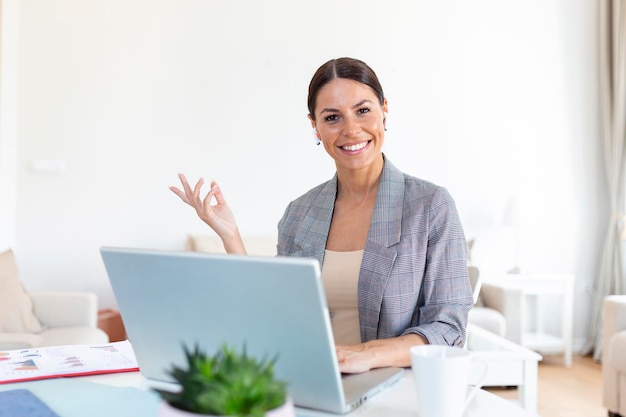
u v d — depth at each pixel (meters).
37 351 1.19
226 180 4.15
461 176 4.34
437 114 4.32
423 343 1.06
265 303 0.75
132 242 4.03
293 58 4.21
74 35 3.98
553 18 4.43
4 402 0.84
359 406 0.83
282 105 4.21
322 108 1.27
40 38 3.95
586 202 4.45
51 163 3.90
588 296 4.43
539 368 3.94
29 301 3.07
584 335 4.43
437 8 4.34
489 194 4.36
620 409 2.80
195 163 4.12
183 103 4.11
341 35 4.25
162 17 4.09
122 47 4.04
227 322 0.80
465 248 1.22
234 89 4.16
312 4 4.23
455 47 4.35
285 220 1.45
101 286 3.98
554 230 4.42
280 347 0.77
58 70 3.97
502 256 4.35
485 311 3.61
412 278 1.19
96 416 0.80
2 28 3.71
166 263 0.81
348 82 1.25
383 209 1.25
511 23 4.40
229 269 0.76
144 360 0.93
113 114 4.02
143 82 4.06
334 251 1.33
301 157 4.21
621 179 4.27
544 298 4.38
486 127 4.37
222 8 4.15
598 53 4.46
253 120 4.18
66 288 3.96
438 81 4.33
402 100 4.30
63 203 3.96
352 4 4.26
